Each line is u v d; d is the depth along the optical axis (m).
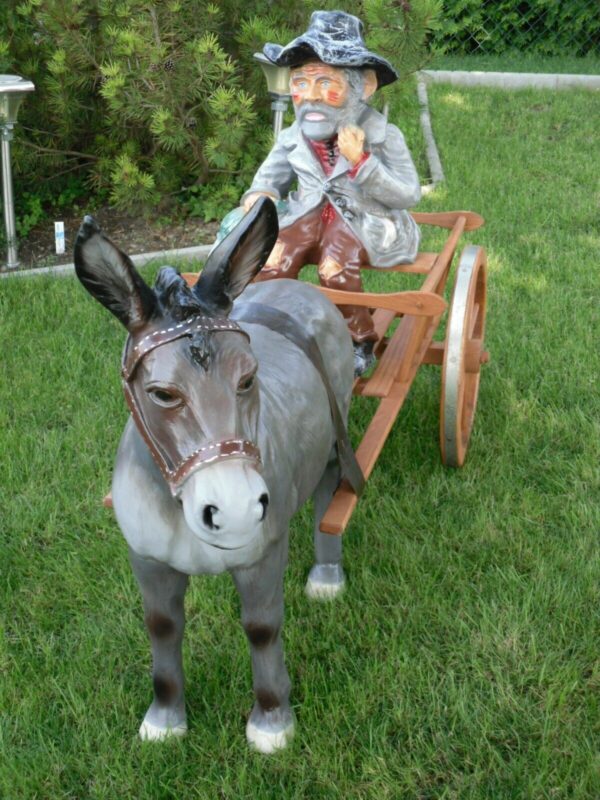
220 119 5.81
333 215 3.46
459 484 3.75
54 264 5.87
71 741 2.64
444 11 10.24
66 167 6.86
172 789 2.49
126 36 5.68
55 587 3.22
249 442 1.88
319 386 2.54
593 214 6.50
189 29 6.07
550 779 2.51
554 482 3.75
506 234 6.16
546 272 5.59
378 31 5.79
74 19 5.92
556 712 2.69
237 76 6.21
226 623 3.05
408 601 3.11
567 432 4.05
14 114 5.52
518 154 7.61
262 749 2.58
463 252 3.71
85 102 6.52
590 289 5.40
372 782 2.51
